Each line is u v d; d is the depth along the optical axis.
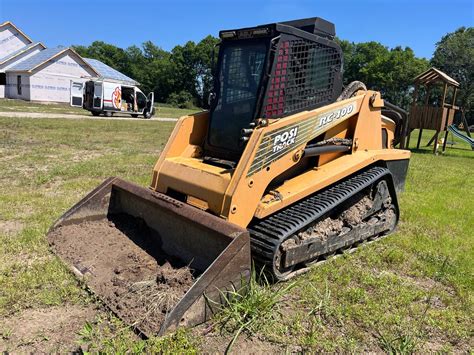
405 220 6.45
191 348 2.93
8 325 3.20
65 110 28.81
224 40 4.46
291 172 4.44
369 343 3.27
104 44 88.69
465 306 3.87
